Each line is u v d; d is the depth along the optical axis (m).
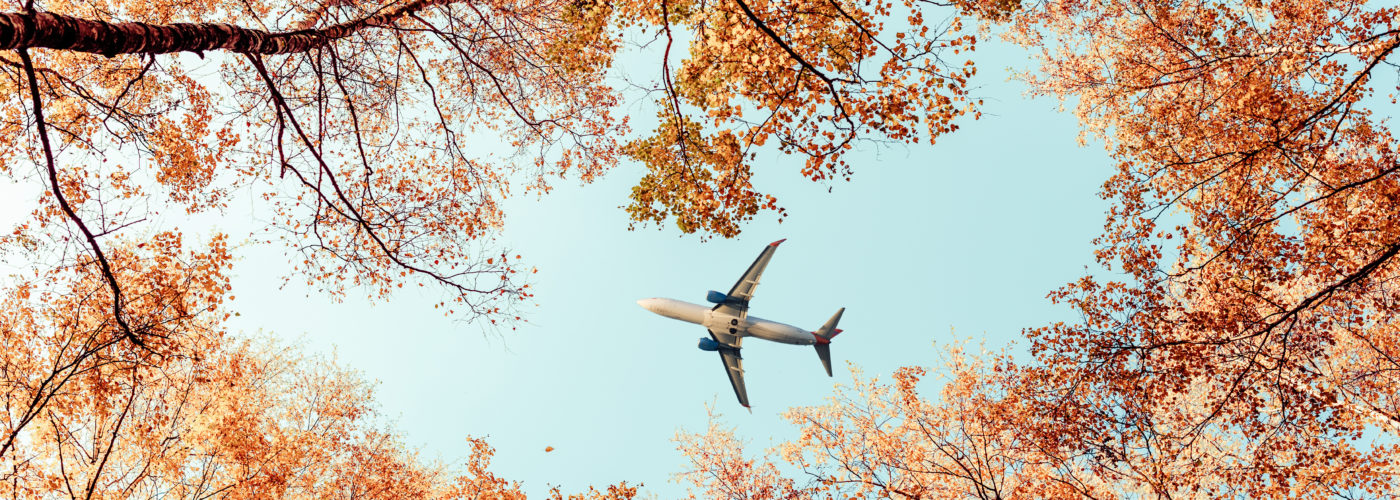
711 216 9.67
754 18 7.68
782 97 8.24
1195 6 15.19
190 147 10.88
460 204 12.23
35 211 9.90
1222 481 12.87
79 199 10.08
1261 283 11.76
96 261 10.39
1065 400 12.81
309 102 11.65
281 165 9.17
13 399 10.63
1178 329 12.45
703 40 8.86
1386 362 12.78
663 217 10.14
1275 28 14.04
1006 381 14.64
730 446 16.95
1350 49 11.80
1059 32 18.08
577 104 13.05
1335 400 11.35
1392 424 12.21
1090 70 17.28
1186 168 13.28
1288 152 11.86
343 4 10.32
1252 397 11.97
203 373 12.80
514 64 12.38
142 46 6.18
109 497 11.10
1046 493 13.45
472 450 14.57
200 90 11.47
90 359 10.63
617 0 10.73
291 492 14.12
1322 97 12.22
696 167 9.71
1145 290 12.29
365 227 10.23
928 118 8.05
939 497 14.48
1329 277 11.51
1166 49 15.33
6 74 9.22
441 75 13.06
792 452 15.98
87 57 10.38
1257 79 12.91
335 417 15.94
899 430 15.69
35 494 10.74
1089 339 12.41
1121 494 13.63
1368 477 11.70
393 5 10.42
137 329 10.53
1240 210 12.14
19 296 10.47
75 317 10.68
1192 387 14.59
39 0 9.67
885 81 7.94
